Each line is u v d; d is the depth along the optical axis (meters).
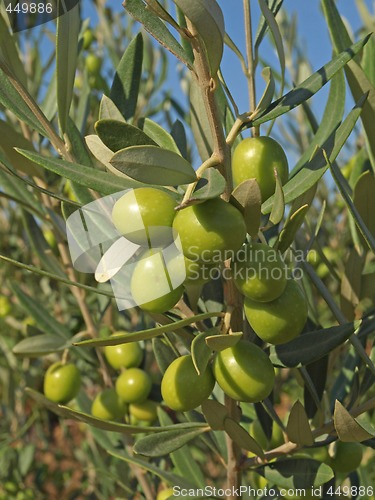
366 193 0.25
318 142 0.25
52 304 0.70
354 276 0.29
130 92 0.30
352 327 0.23
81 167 0.20
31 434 0.88
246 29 0.24
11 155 0.30
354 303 0.30
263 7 0.21
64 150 0.25
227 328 0.22
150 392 0.39
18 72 0.25
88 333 0.42
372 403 0.25
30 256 0.73
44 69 0.53
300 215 0.21
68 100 0.24
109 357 0.40
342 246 0.60
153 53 0.60
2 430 0.75
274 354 0.25
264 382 0.21
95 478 0.69
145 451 0.25
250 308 0.21
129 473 0.54
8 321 0.72
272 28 0.21
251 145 0.22
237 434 0.24
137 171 0.17
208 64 0.18
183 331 0.26
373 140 0.26
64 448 0.84
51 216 0.38
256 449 0.25
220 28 0.17
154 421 0.39
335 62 0.21
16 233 0.73
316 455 0.30
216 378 0.22
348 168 0.50
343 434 0.21
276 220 0.20
